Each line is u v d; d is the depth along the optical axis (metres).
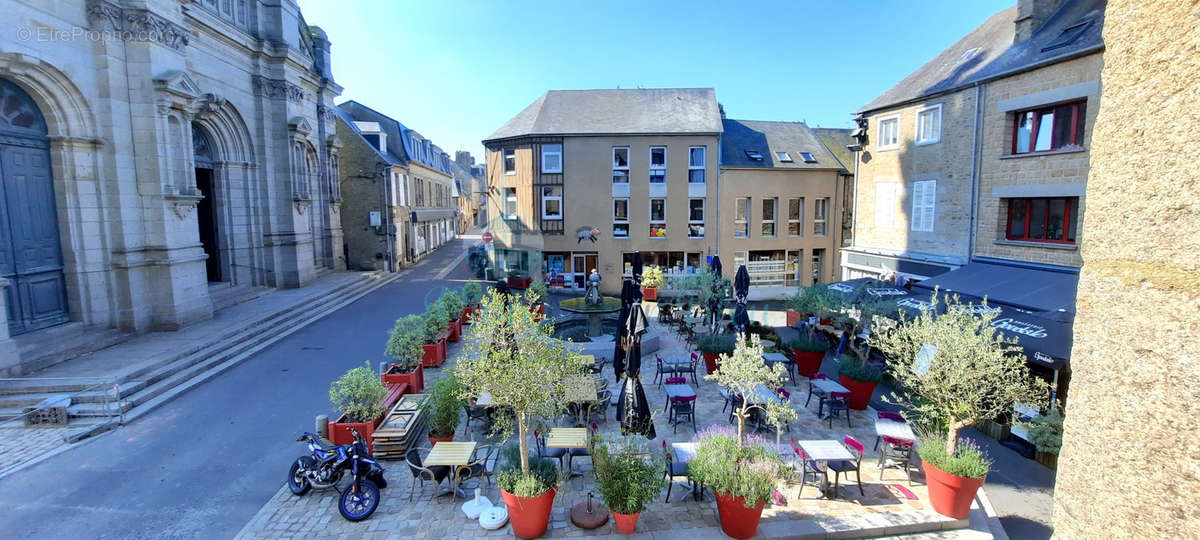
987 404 8.38
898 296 14.80
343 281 25.94
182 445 9.95
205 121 19.36
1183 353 1.64
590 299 17.41
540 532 7.30
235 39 20.25
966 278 14.75
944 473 7.65
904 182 19.20
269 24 22.61
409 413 10.45
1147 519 1.75
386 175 32.12
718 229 28.08
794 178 28.81
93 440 10.12
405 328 13.38
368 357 15.34
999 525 7.93
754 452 7.94
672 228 28.16
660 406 12.04
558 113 28.89
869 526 7.58
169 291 15.77
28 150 13.22
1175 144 1.67
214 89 19.33
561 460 8.98
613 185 27.98
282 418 11.15
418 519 7.73
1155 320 1.73
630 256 28.47
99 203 14.51
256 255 22.23
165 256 15.62
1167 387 1.69
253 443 10.03
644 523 7.69
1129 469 1.82
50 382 11.50
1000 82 15.42
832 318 15.25
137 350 13.85
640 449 7.90
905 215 19.20
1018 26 16.25
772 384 8.49
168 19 15.59
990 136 15.82
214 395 12.41
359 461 7.96
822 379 11.92
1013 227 15.59
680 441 10.29
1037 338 10.21
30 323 13.19
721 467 7.37
